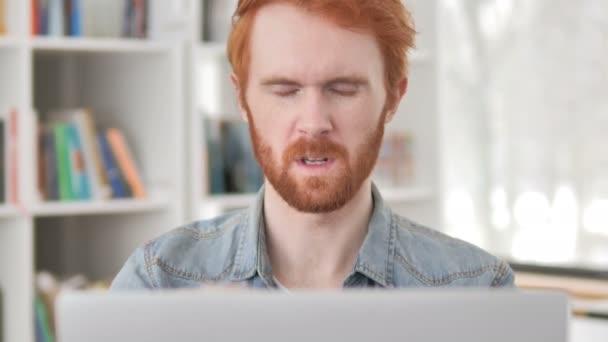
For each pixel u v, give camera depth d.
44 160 2.73
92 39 2.76
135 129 2.98
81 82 3.14
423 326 0.93
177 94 2.85
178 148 2.85
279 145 1.21
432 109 3.33
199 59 2.89
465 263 1.39
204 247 1.39
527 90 3.65
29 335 2.65
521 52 3.66
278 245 1.30
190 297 0.92
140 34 2.95
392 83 1.27
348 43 1.19
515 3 3.66
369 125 1.22
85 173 2.79
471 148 3.81
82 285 2.83
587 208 3.51
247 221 1.37
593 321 2.45
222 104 3.14
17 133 2.64
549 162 3.60
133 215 3.00
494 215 3.77
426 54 3.31
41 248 3.29
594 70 3.46
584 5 3.46
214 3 2.98
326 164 1.20
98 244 3.15
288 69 1.19
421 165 3.37
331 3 1.17
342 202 1.21
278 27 1.20
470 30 3.79
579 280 3.04
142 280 1.36
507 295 0.94
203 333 0.91
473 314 0.94
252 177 3.04
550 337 0.95
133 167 2.87
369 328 0.92
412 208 3.40
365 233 1.33
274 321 0.92
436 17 3.33
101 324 0.91
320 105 1.19
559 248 3.59
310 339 0.92
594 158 3.48
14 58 2.65
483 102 3.77
